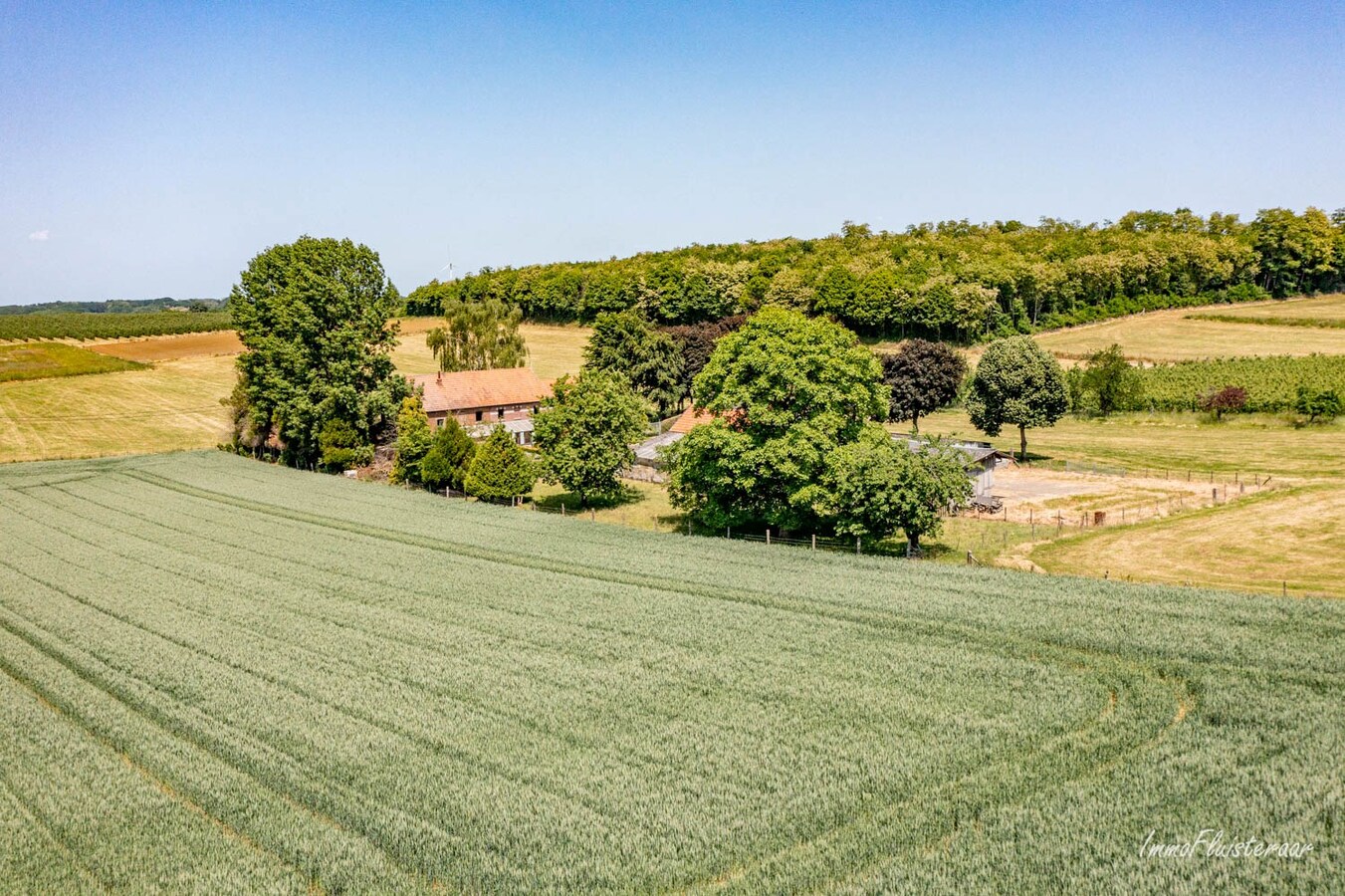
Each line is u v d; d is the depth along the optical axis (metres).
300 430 80.12
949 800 21.77
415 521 59.06
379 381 85.12
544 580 43.50
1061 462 72.00
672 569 44.56
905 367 82.12
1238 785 21.58
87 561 50.12
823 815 21.42
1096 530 50.56
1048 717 26.17
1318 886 17.70
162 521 60.72
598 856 20.16
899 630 34.31
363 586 43.59
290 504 65.75
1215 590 37.31
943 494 44.91
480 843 20.73
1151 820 20.30
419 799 22.81
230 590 43.59
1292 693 26.67
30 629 38.19
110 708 29.64
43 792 24.06
